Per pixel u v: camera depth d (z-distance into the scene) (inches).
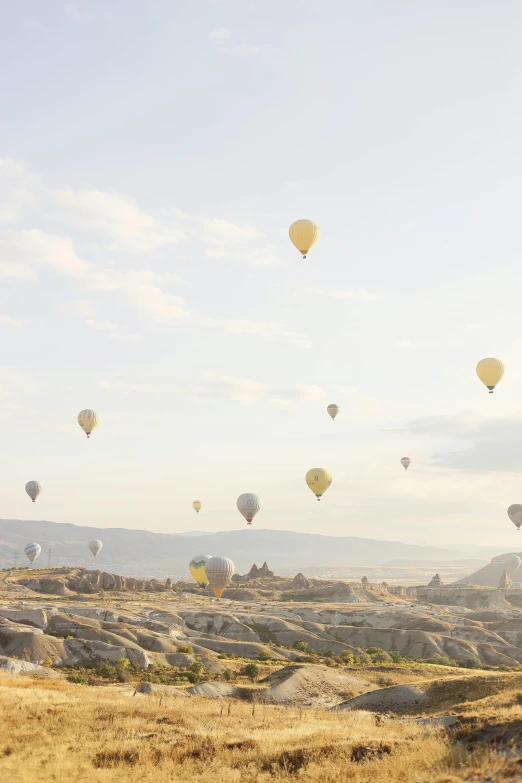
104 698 1857.8
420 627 6515.8
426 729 1229.7
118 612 6067.9
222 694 2508.6
